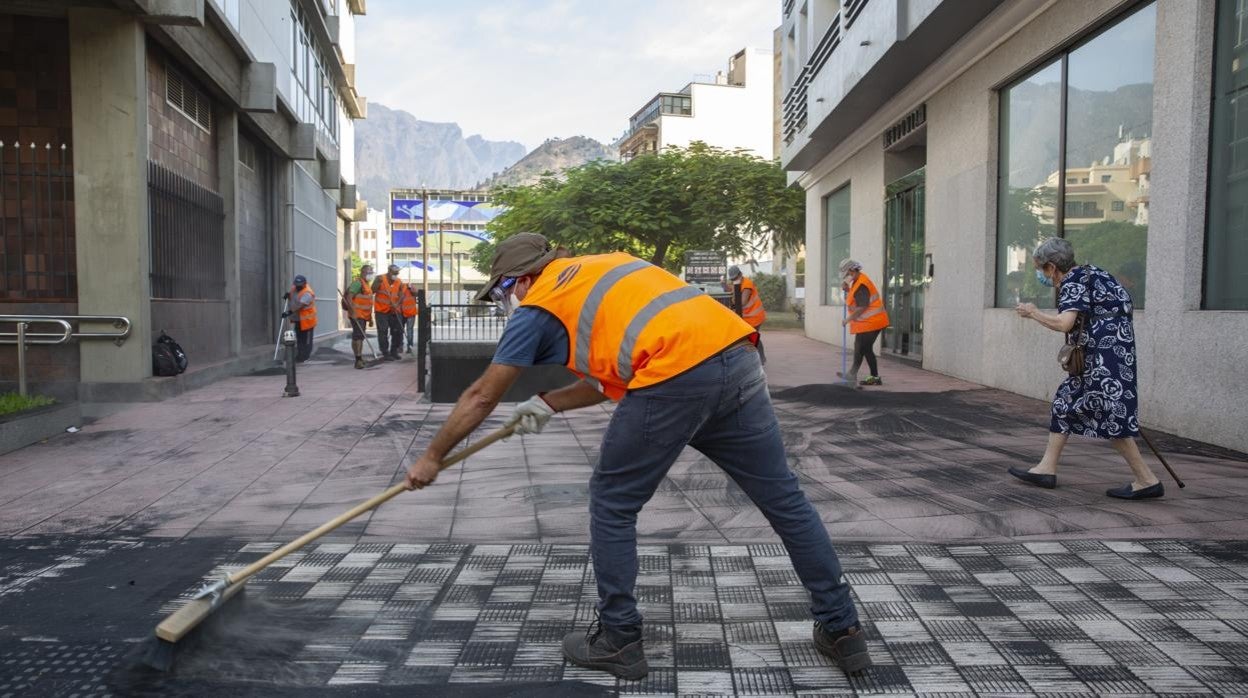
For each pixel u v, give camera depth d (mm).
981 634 2986
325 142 23219
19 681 2668
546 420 2852
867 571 3648
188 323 11422
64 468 5953
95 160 9055
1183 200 6598
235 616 3092
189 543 4176
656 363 2562
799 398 9211
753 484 2736
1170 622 3066
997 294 10336
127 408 8875
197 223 11844
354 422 7953
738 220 28891
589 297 2676
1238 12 6152
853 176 17203
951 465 5715
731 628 3074
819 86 15547
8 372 9117
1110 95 7887
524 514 4641
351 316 13938
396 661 2820
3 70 9094
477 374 9344
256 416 8312
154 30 9609
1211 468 5445
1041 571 3619
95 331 9195
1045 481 5000
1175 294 6691
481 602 3352
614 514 2707
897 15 10539
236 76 13031
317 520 4582
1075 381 4867
